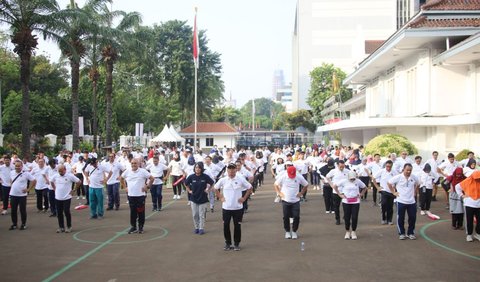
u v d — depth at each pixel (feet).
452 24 77.10
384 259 30.78
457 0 85.35
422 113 85.92
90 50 112.37
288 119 239.91
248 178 50.14
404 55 93.25
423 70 85.66
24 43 77.46
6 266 29.40
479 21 78.38
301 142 214.48
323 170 52.01
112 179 54.19
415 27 77.41
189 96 218.59
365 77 124.88
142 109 172.86
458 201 40.47
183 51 211.61
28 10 78.64
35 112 131.13
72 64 96.32
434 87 83.10
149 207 57.11
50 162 49.80
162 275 27.20
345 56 304.50
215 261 30.40
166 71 215.92
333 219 47.57
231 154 62.13
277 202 61.57
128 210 54.29
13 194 42.29
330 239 37.37
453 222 41.11
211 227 42.98
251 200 63.93
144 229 42.06
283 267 28.89
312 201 62.34
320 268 28.60
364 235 38.99
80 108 163.94
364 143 119.14
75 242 36.55
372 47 170.30
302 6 307.99
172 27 215.72
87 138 155.74
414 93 92.63
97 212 49.01
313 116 231.50
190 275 27.17
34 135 135.33
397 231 40.65
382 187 44.04
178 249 33.91
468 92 81.76
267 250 33.50
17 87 165.58
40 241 37.01
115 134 159.12
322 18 305.73
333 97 185.98
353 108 167.22
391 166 43.98
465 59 77.10
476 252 32.65
